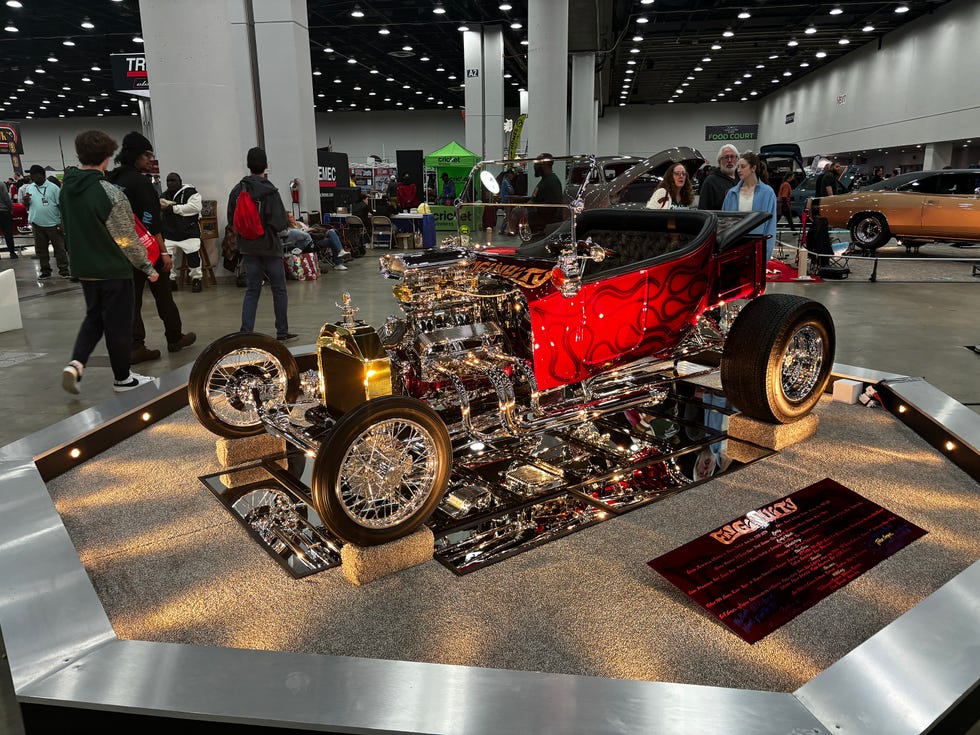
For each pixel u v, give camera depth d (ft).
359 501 7.36
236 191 17.16
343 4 55.26
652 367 11.31
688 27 62.85
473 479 9.53
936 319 21.39
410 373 8.79
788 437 10.43
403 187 52.95
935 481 9.21
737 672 5.78
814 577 7.02
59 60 77.46
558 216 9.68
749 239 11.33
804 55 77.46
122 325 14.11
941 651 5.31
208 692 4.92
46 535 7.12
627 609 6.64
